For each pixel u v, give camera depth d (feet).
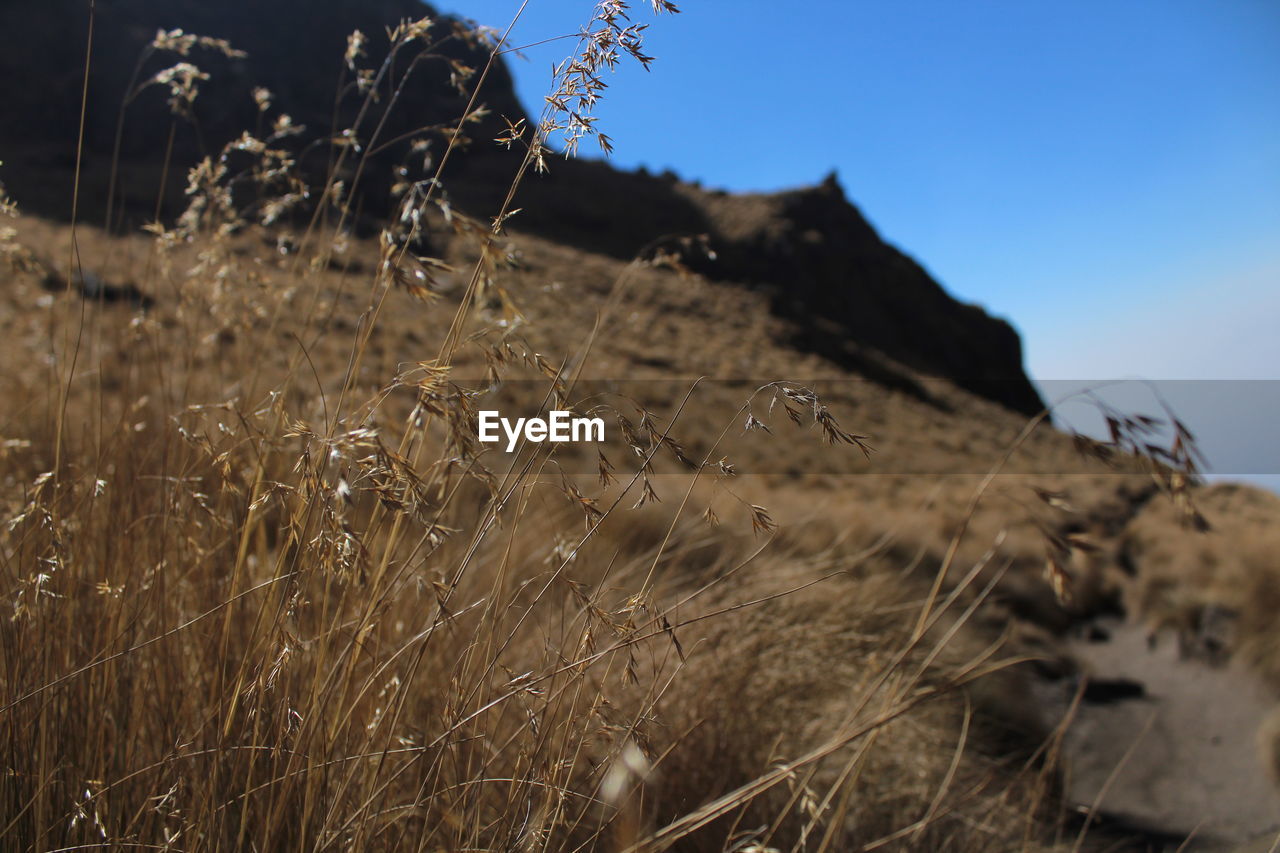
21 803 4.88
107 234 8.53
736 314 178.50
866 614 11.96
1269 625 26.16
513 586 6.87
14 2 191.83
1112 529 43.32
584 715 5.42
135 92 8.13
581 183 251.39
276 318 7.09
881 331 257.55
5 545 6.28
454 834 5.01
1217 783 16.84
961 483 63.67
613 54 4.17
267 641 4.60
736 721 8.84
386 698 5.48
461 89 6.20
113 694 5.71
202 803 4.75
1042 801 13.10
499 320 4.33
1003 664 5.37
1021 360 331.77
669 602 8.95
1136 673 25.36
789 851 8.07
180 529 6.12
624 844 4.19
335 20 189.88
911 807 10.37
